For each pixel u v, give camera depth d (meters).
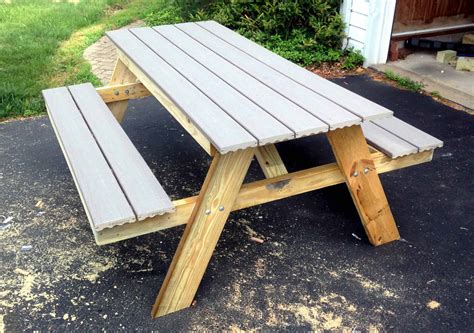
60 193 2.95
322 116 2.00
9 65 4.83
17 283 2.26
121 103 3.41
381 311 2.11
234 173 1.97
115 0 7.40
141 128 3.79
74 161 2.21
